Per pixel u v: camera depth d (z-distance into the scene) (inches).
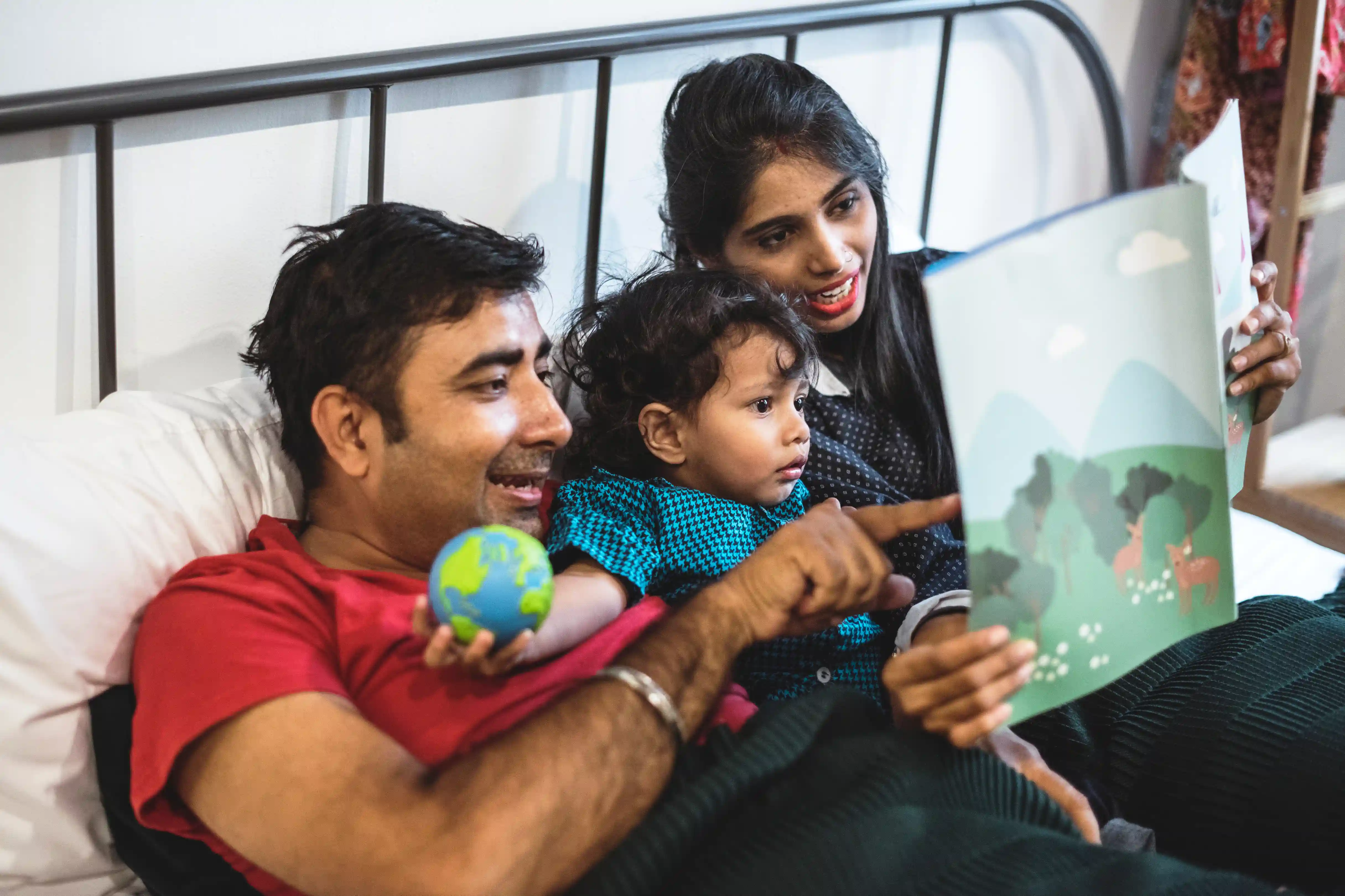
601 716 30.2
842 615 34.4
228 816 31.1
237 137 45.8
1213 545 32.9
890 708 42.9
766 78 47.8
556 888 29.1
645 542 42.4
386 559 40.3
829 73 65.7
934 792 32.5
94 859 36.4
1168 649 45.7
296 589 36.4
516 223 55.9
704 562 43.2
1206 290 30.6
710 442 44.1
